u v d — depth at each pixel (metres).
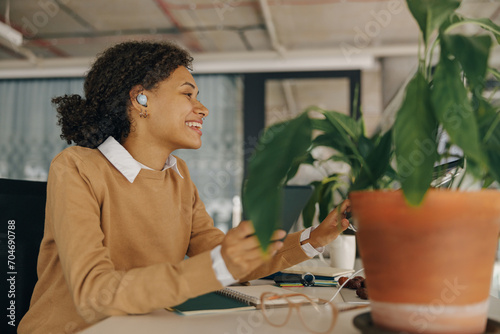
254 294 0.77
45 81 5.98
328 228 0.91
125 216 0.95
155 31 5.05
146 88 1.01
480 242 0.44
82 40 5.29
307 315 0.67
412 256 0.44
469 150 0.40
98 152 0.98
